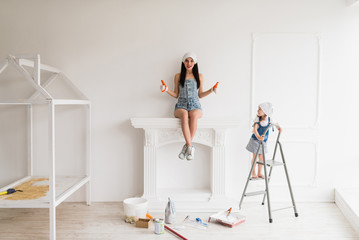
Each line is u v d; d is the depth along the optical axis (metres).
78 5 3.77
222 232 3.04
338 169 3.88
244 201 3.89
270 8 3.79
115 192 3.91
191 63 3.55
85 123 3.86
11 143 3.85
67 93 3.82
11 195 3.07
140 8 3.78
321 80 3.83
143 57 3.81
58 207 3.72
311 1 3.78
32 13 3.77
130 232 3.04
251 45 3.81
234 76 3.82
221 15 3.78
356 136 3.85
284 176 3.89
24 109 3.83
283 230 3.09
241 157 3.87
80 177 3.76
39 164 3.88
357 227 3.06
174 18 3.78
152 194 3.64
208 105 3.83
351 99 3.83
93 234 2.99
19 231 3.07
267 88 3.83
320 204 3.82
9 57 2.76
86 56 3.80
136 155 3.88
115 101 3.84
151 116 3.85
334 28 3.80
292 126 3.85
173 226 3.16
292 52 3.82
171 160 3.90
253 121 3.82
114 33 3.79
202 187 3.92
